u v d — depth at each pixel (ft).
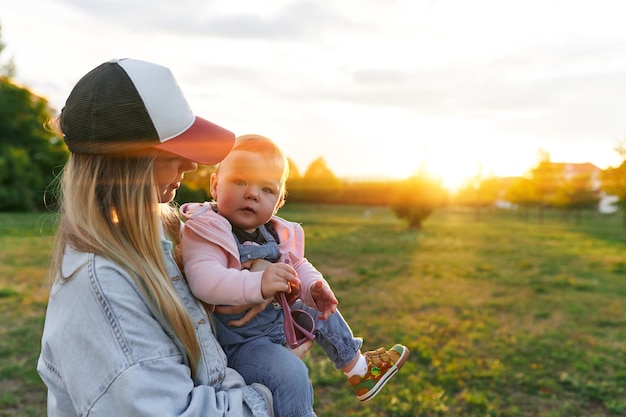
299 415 5.19
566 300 31.55
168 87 4.57
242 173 5.68
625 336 24.20
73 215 4.39
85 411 4.00
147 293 4.35
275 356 5.30
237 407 4.50
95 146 4.35
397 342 22.77
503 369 19.51
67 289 4.23
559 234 89.66
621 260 50.72
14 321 23.44
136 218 4.41
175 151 4.50
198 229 5.31
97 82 4.39
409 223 99.96
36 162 138.51
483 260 49.21
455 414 16.06
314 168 227.81
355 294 32.35
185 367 4.36
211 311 5.22
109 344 4.06
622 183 115.55
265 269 5.10
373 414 15.78
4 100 136.26
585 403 17.02
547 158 167.32
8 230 62.23
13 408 15.62
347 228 90.53
